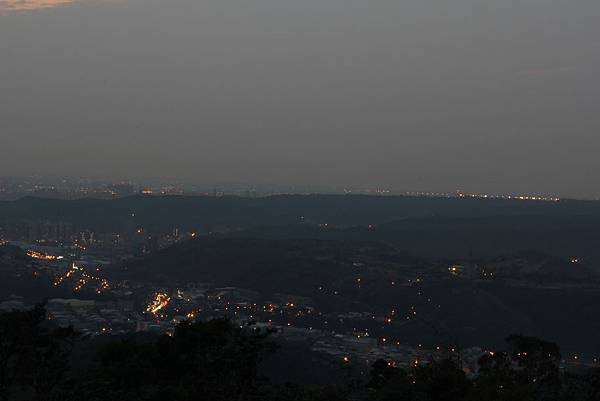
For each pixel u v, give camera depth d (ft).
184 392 69.82
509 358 97.04
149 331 167.53
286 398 73.26
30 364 73.51
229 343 76.43
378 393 80.94
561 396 82.99
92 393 69.87
